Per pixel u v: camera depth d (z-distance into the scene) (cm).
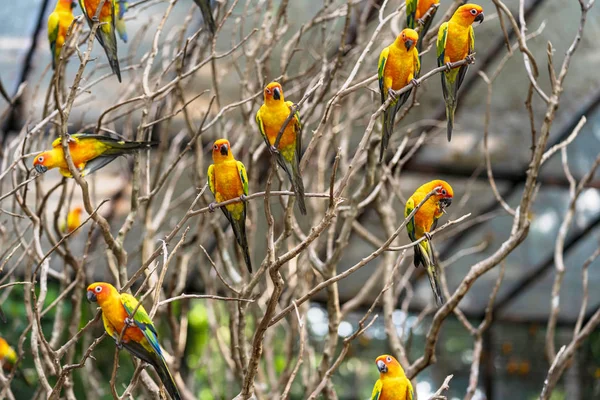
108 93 1272
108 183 1413
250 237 930
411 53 627
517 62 1382
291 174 615
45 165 641
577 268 1862
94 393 1055
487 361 2089
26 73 1292
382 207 949
